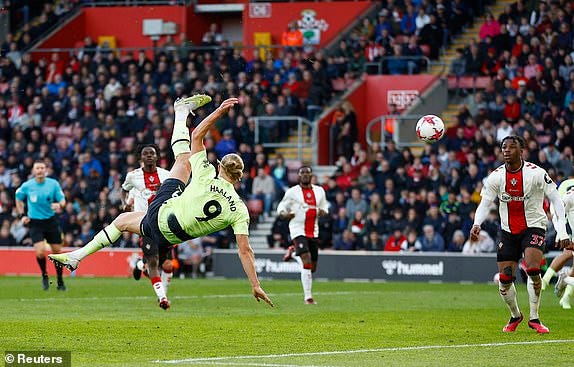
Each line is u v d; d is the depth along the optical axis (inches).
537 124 3304.6
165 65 3850.9
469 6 3880.4
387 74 3759.8
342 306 1999.3
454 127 3314.5
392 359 1206.3
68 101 3870.6
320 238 3107.8
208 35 4047.7
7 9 4288.9
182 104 1428.4
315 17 4072.3
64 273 3164.4
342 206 3164.4
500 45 3577.8
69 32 4301.2
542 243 1491.1
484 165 3120.1
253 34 4133.9
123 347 1309.1
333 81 3804.1
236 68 3764.8
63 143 3639.3
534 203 1481.3
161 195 1362.0
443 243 2960.1
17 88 3944.4
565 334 1491.1
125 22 4291.3
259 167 3366.1
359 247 3070.9
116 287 2554.1
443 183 3065.9
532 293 1519.4
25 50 4190.5
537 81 3353.8
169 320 1664.6
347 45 3843.5
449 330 1541.6
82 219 3304.6
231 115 3567.9
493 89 3385.8
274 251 3073.3
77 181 3427.7
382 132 3474.4
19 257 3206.2
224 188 1305.4
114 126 3654.0
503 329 1535.4
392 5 3882.9
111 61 3929.6
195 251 3115.2
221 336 1443.2
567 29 3474.4
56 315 1738.4
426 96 3587.6
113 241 1408.7
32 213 2420.0
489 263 2861.7
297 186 2145.7
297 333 1488.7
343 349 1309.1
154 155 1927.9
